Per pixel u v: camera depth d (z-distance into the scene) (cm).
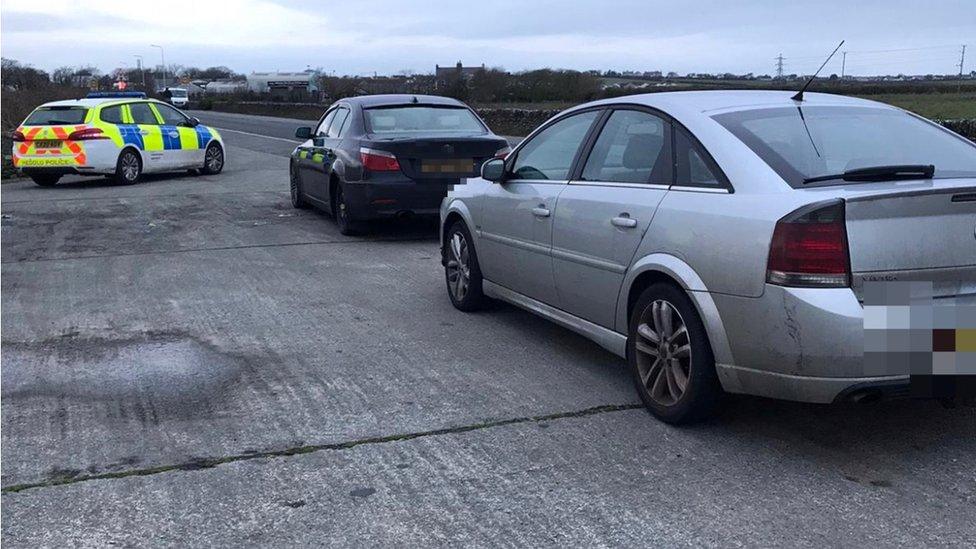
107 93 1823
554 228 509
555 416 446
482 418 444
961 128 1788
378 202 917
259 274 798
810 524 333
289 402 469
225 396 479
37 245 953
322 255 890
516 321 633
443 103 1037
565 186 510
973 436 412
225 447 411
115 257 883
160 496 362
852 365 352
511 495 360
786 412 444
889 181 382
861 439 411
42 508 352
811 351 355
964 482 366
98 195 1401
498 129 3142
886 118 455
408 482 373
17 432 429
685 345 412
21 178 1752
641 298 437
